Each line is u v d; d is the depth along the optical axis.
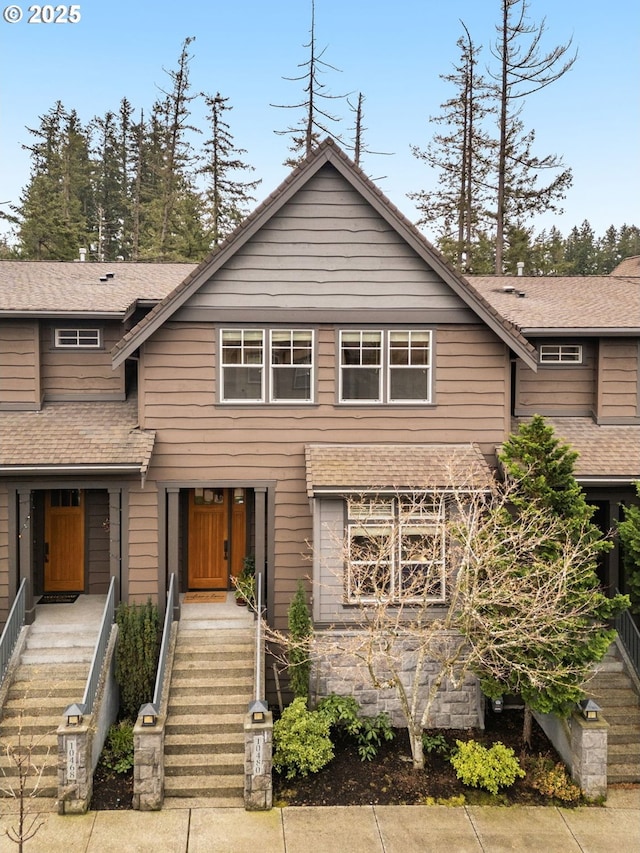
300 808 10.02
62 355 14.41
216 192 36.47
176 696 11.58
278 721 11.09
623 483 13.08
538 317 14.87
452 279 13.08
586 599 10.53
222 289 13.14
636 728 11.62
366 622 12.24
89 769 9.99
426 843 9.30
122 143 45.22
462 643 10.61
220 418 13.25
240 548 15.15
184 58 37.22
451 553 11.13
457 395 13.45
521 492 11.76
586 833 9.58
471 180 32.62
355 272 13.25
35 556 14.68
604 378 14.80
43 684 11.77
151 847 9.09
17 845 9.01
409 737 11.91
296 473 13.34
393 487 12.16
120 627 12.16
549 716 11.83
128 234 42.41
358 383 13.48
